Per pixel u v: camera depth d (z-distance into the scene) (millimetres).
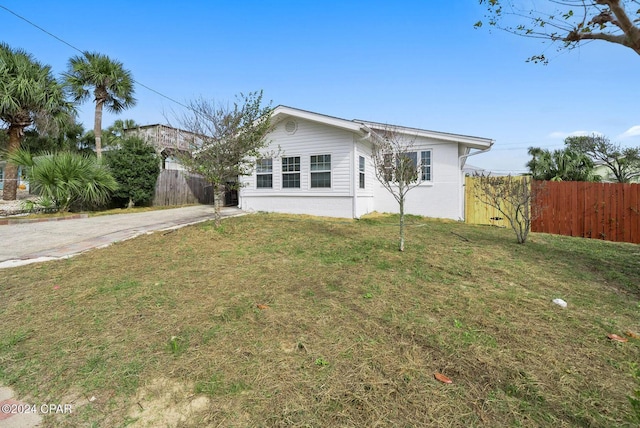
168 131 17828
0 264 4812
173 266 4672
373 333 2656
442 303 3303
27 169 10594
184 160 7129
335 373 2100
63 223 8625
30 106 11531
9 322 2916
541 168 18953
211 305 3242
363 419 1701
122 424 1700
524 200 6840
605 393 1924
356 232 7457
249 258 5098
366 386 1969
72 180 10258
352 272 4371
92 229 7676
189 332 2680
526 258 5352
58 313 3094
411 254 5371
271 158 10898
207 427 1666
